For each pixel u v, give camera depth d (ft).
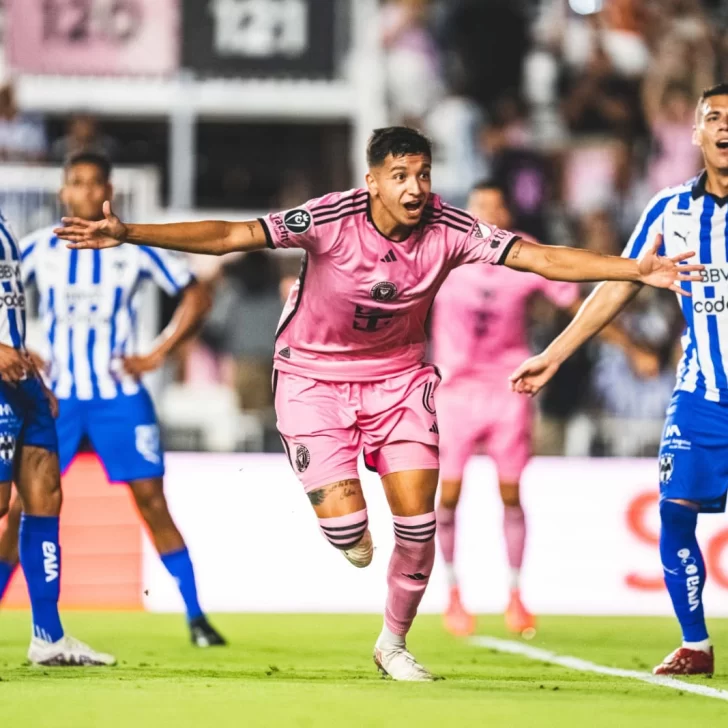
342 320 59.00
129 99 157.17
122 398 83.97
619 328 99.81
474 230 58.59
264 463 111.34
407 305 58.80
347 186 165.89
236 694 54.34
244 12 156.87
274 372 61.87
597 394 142.31
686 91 165.48
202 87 157.99
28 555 67.62
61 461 84.07
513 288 96.48
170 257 86.07
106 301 84.28
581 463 112.16
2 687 56.90
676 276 57.72
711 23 169.48
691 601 68.08
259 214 153.58
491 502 111.55
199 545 110.11
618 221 159.43
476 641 89.04
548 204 159.02
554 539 111.34
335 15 158.20
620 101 165.68
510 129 161.89
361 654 78.59
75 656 68.49
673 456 67.46
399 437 59.62
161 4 155.63
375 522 110.32
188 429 140.87
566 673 69.77
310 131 166.71
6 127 152.35
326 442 59.47
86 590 108.99
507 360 97.25
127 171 137.90
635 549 111.55
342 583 110.22
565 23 167.22
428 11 164.35
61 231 53.78
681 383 67.97
